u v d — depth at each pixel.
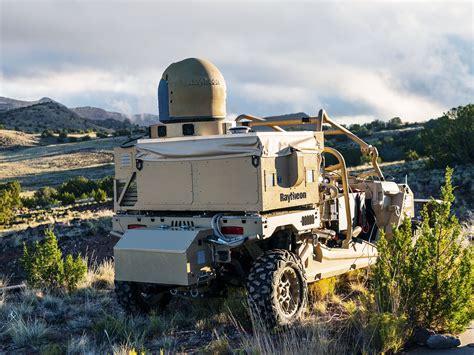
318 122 7.97
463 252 6.07
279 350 5.28
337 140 84.19
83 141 165.25
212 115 7.21
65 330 6.80
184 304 7.66
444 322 5.88
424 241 6.14
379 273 6.20
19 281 12.62
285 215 6.56
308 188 7.04
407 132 84.56
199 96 7.12
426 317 5.91
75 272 9.52
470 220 15.01
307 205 7.21
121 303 7.12
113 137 160.12
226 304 6.88
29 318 7.22
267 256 6.34
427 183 23.84
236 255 6.97
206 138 6.52
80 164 116.88
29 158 133.50
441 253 6.07
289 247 6.93
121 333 6.32
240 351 5.21
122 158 7.30
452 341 5.45
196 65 7.23
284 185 6.58
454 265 6.07
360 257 8.35
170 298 7.58
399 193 9.74
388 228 9.55
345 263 8.04
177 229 6.41
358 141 9.27
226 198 6.42
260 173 6.20
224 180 6.43
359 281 8.52
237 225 6.28
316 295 7.55
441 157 27.77
